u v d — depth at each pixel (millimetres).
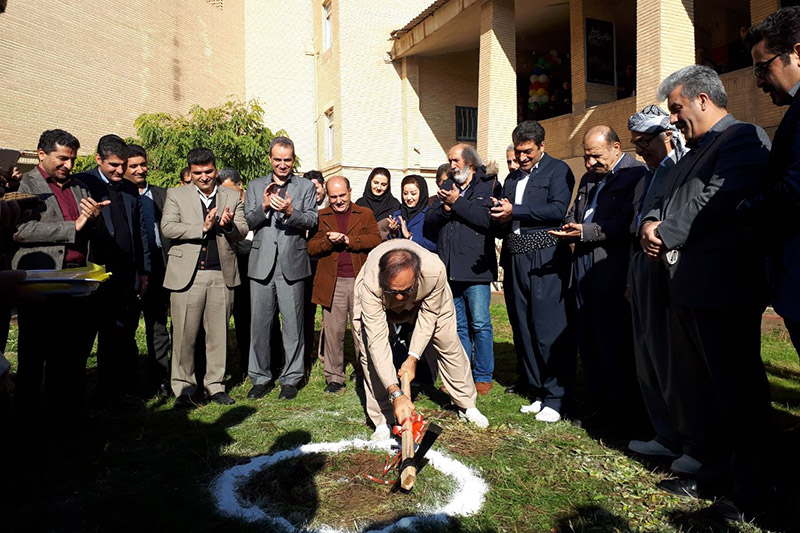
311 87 21062
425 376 5645
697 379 3303
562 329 4570
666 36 10188
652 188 3719
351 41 18375
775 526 2855
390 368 3742
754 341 3000
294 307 5340
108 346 4879
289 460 3855
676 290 3100
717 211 2918
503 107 13797
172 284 4926
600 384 4371
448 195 4918
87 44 15102
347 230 5441
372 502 3291
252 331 5367
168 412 4848
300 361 5418
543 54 18734
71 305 4184
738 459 3002
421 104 18922
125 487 3455
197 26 18766
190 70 18484
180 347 4984
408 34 17500
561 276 4570
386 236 6086
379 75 18750
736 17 15102
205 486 3490
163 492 3391
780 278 2658
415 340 3955
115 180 4934
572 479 3520
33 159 13656
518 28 17047
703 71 3154
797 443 3807
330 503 3283
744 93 10852
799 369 5852
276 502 3299
